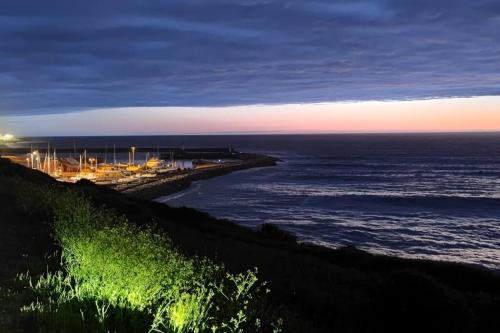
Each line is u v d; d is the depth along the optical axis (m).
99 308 6.02
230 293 7.90
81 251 7.52
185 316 5.79
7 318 5.46
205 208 81.62
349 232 60.38
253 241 24.48
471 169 173.25
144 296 6.42
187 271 7.36
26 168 35.72
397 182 129.75
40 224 12.98
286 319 8.84
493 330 11.07
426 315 9.58
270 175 145.62
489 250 50.94
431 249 51.34
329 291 12.57
